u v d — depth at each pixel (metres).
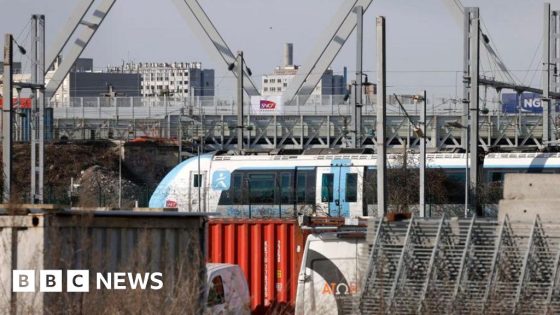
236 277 38.25
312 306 38.12
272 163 85.38
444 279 32.62
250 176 85.69
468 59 93.88
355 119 101.38
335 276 38.03
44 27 89.88
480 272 32.66
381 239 33.53
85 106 157.00
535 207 35.81
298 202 84.44
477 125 78.69
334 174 83.75
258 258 50.16
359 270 35.16
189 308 31.31
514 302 32.12
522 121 133.00
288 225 49.88
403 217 35.09
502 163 80.06
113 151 128.62
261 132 148.75
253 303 48.75
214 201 86.12
